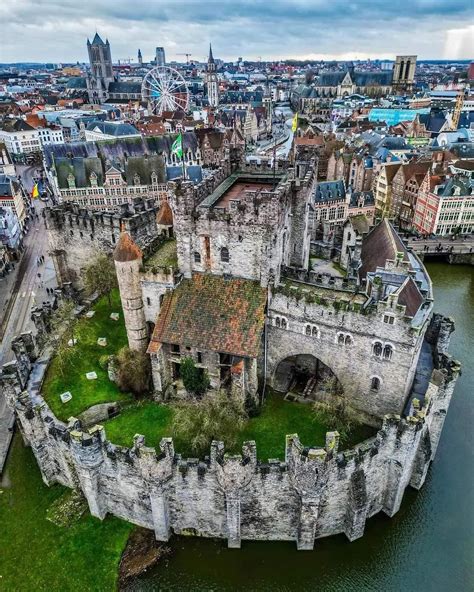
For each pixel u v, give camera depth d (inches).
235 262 2529.5
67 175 6181.1
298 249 3002.0
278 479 2022.6
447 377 2311.8
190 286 2613.2
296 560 2165.4
